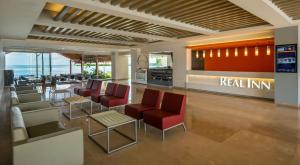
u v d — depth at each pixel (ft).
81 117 17.53
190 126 14.73
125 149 11.05
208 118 16.75
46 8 16.89
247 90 26.84
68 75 48.19
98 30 22.41
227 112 18.69
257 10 14.08
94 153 10.61
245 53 28.19
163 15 16.98
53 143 7.65
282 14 15.70
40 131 10.01
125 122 11.56
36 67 55.77
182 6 14.52
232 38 27.73
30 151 7.16
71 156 8.16
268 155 10.12
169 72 38.04
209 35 26.68
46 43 33.68
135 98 26.68
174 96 13.96
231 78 28.55
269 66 25.77
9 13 13.38
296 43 19.85
